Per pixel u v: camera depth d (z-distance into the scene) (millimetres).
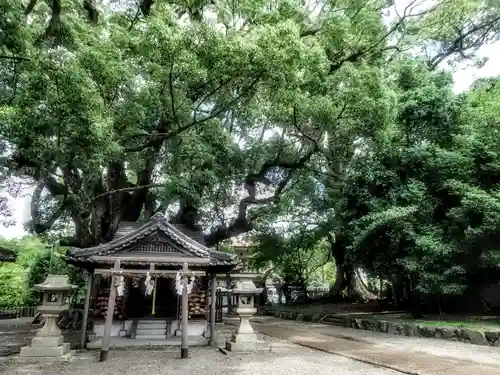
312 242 26156
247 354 9750
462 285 13133
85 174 12883
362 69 15406
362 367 7980
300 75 11836
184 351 9422
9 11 7504
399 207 13977
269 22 13203
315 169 20719
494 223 12070
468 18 21797
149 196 19453
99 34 10750
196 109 13211
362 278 28406
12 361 8773
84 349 10812
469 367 7738
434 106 14844
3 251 14180
